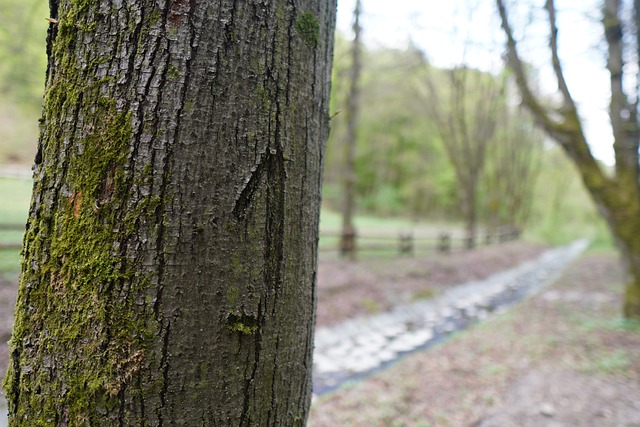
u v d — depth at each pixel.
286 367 0.88
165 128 0.74
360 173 35.19
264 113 0.81
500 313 7.49
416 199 36.38
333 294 7.17
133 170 0.74
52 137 0.79
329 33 0.99
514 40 6.21
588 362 4.12
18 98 6.77
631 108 5.64
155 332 0.74
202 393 0.77
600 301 7.13
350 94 10.77
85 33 0.76
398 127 33.06
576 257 17.81
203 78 0.76
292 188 0.87
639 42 5.66
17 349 0.81
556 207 34.00
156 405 0.75
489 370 4.22
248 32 0.79
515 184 26.59
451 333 6.46
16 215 6.19
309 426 3.29
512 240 22.94
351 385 4.09
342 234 10.15
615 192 5.50
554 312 6.49
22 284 0.82
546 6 5.78
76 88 0.77
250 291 0.81
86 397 0.75
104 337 0.74
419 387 3.96
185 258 0.75
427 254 13.14
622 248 5.55
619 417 3.09
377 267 9.52
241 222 0.79
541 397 3.54
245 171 0.79
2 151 7.88
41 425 0.77
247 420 0.82
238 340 0.80
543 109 5.95
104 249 0.74
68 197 0.77
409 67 15.45
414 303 7.79
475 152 19.00
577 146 5.65
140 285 0.74
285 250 0.86
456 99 17.64
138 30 0.75
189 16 0.75
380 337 6.12
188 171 0.75
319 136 0.95
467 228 18.70
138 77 0.74
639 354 4.15
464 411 3.47
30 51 6.26
